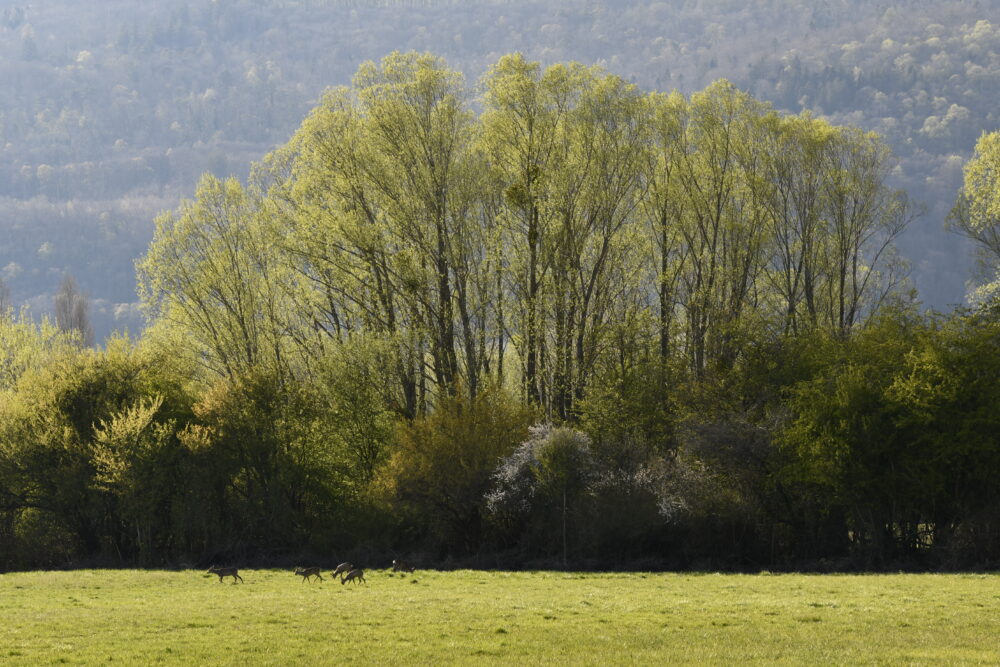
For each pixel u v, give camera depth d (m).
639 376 105.75
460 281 111.00
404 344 108.75
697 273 116.44
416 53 114.50
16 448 105.56
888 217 117.69
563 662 39.81
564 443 95.06
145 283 120.88
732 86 117.62
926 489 83.56
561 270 109.25
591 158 111.00
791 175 116.38
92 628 50.03
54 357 117.94
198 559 103.81
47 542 107.69
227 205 121.81
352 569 77.19
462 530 101.38
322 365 109.75
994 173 105.75
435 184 110.50
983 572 78.44
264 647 44.28
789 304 115.62
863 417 85.19
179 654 43.06
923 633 45.31
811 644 42.91
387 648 43.69
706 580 74.56
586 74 112.75
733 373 101.38
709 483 93.56
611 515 93.50
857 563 87.56
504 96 110.19
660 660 40.09
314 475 105.31
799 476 87.38
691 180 116.69
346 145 113.19
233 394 106.44
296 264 116.69
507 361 125.44
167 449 104.62
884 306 104.50
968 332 89.88
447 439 99.88
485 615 53.19
